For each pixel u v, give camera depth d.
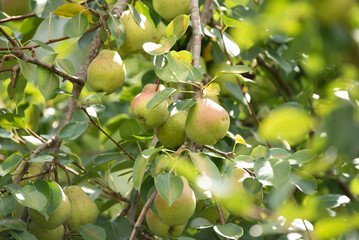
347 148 0.80
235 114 3.08
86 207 2.52
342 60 0.81
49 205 2.21
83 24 2.56
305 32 0.92
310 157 2.01
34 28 3.14
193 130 2.11
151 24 2.79
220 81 3.08
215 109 2.12
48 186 2.21
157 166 2.09
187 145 2.27
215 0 2.90
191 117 2.13
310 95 2.93
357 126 0.80
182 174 2.10
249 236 2.61
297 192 2.94
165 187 1.96
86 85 3.67
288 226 2.17
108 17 2.65
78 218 2.49
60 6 2.57
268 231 2.18
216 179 1.94
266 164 1.93
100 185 3.29
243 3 2.99
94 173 3.12
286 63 3.16
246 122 3.58
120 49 2.79
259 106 3.62
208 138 2.12
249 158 2.04
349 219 1.29
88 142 3.91
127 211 3.05
